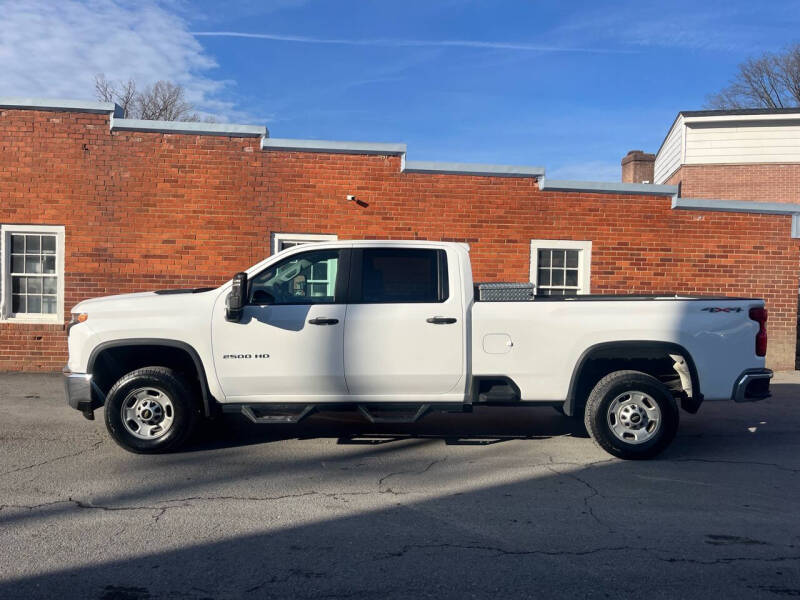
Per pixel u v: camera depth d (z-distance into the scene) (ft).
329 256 20.97
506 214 37.73
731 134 66.54
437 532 14.58
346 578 12.32
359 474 18.89
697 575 12.57
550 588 11.99
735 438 23.67
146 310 20.44
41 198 35.37
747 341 20.80
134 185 35.68
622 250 38.50
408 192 37.19
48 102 35.06
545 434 23.99
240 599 11.51
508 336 20.51
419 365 20.38
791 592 11.91
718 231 38.91
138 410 20.62
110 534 14.32
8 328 35.65
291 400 20.59
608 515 15.71
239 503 16.37
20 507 15.94
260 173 36.37
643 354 20.75
